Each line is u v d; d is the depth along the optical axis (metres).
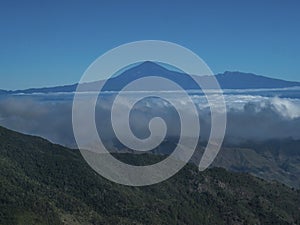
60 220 190.25
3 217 172.38
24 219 175.25
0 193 189.25
